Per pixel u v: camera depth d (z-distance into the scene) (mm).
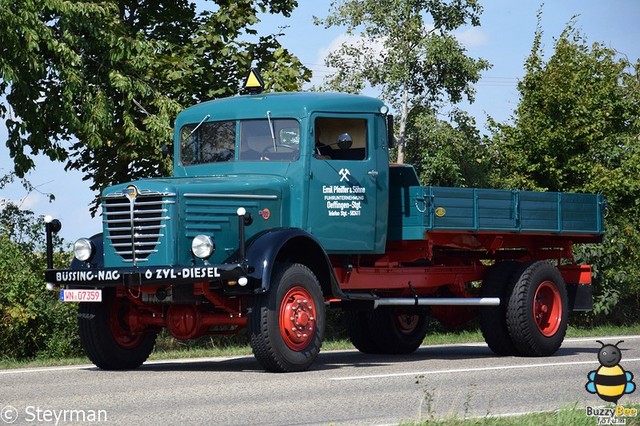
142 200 11898
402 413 8719
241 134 13266
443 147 32094
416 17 41844
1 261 16688
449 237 14625
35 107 19469
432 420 8086
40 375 11891
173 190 11742
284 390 10109
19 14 18094
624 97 27500
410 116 42219
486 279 15219
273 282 11688
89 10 19047
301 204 12789
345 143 12438
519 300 14844
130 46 19750
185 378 11219
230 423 8094
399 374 11633
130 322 12719
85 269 12000
